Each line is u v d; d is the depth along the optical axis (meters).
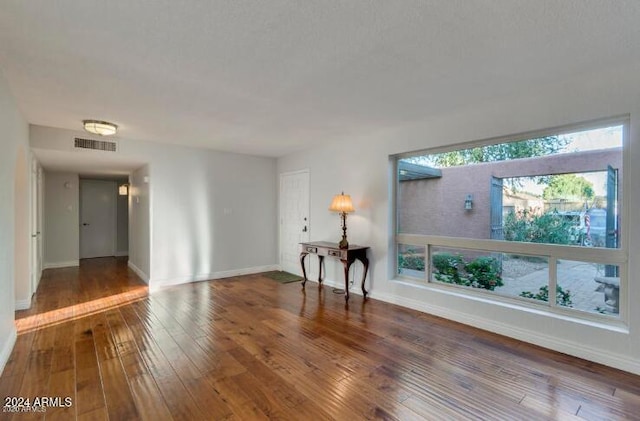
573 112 2.64
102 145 4.41
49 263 6.57
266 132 4.25
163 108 3.22
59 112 3.34
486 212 3.40
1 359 2.42
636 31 1.85
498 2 1.58
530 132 2.97
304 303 4.12
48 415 1.89
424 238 3.93
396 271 4.26
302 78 2.51
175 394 2.11
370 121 3.71
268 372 2.39
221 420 1.86
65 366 2.47
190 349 2.78
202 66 2.30
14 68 2.31
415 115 3.47
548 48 2.06
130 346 2.83
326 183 5.09
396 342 2.93
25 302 3.89
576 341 2.66
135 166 5.48
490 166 3.36
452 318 3.51
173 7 1.62
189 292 4.65
